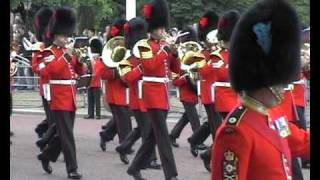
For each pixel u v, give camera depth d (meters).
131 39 12.28
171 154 10.55
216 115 12.42
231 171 4.19
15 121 20.00
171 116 21.36
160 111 10.56
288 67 4.36
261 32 4.30
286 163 4.32
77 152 14.48
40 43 13.40
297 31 4.40
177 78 13.95
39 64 11.55
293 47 4.38
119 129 13.48
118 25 13.53
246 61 4.36
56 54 11.52
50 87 11.59
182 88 14.05
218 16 13.36
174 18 35.25
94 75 15.20
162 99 10.56
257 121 4.28
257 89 4.34
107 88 13.49
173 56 13.00
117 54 13.20
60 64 11.46
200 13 34.88
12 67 15.66
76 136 16.88
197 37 14.12
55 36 11.64
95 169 12.55
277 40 4.33
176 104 23.34
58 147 11.95
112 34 13.51
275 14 4.34
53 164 13.17
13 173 12.09
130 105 12.35
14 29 25.31
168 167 10.52
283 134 4.40
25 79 25.55
